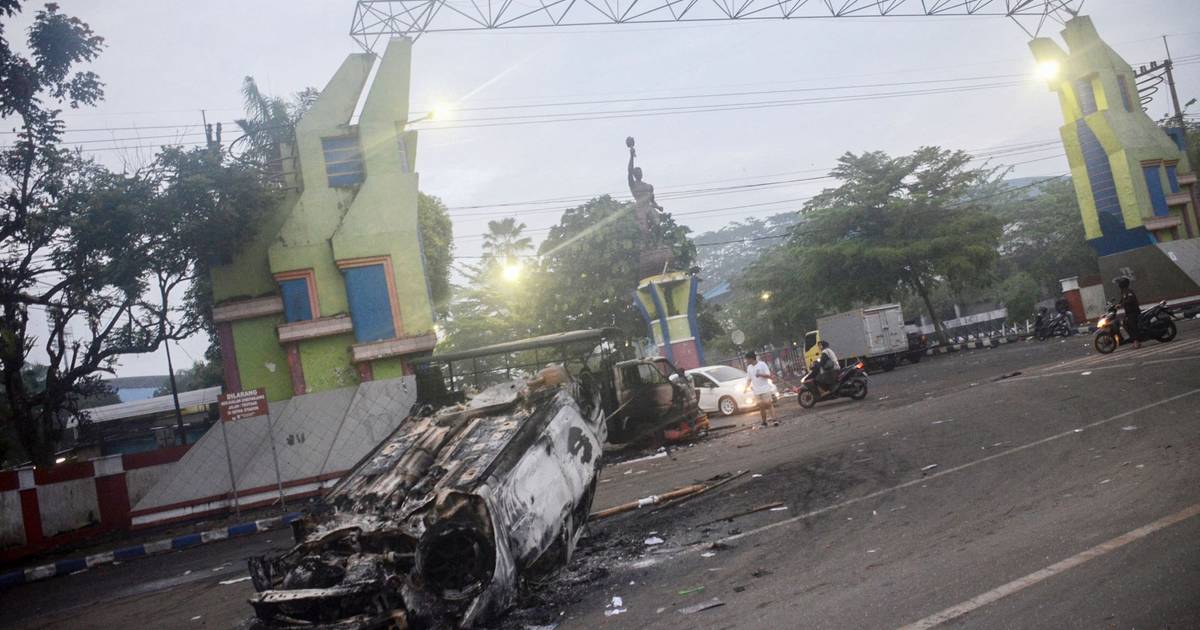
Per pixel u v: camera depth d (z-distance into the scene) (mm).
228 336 17375
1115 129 30719
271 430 15328
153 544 13453
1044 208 52250
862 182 37594
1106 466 7109
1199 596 3861
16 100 15328
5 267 16625
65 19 15062
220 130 17703
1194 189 32969
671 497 8984
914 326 35469
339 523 5879
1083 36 31344
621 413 16656
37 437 19750
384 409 16641
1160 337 18562
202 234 16641
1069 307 35750
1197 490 5719
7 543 14172
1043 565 4695
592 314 33531
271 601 5105
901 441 10648
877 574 5090
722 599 5109
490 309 39438
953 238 34531
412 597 4977
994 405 12641
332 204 18031
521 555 5586
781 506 7828
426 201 30203
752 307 50594
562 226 35969
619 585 5859
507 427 6281
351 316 17359
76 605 9516
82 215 16156
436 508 5230
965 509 6465
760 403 17000
